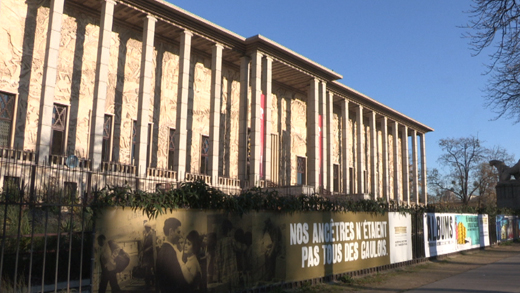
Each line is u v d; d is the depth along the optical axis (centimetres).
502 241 3030
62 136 2538
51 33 2375
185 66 2992
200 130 3281
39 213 1205
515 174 4938
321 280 1262
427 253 1891
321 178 3897
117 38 2856
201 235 929
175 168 2873
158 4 2781
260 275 1061
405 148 5734
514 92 1323
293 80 4028
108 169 2473
